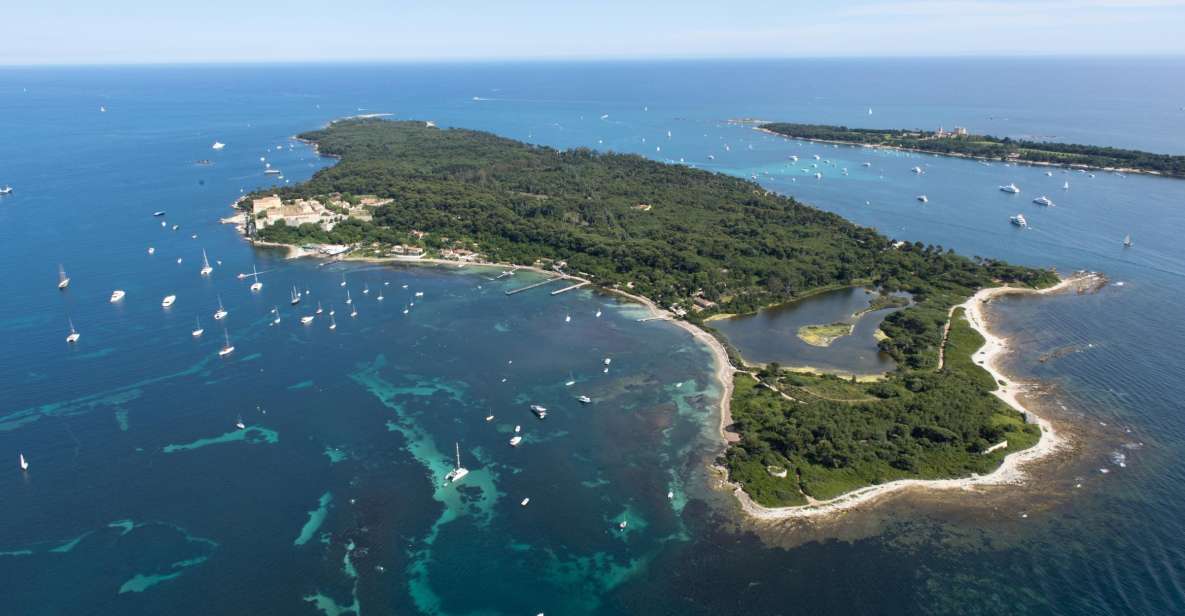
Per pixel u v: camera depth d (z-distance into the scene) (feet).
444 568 471.62
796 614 435.94
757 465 570.05
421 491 545.03
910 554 479.00
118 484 543.80
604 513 524.11
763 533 500.33
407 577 463.42
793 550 484.33
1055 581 453.58
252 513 516.32
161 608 433.48
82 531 494.59
